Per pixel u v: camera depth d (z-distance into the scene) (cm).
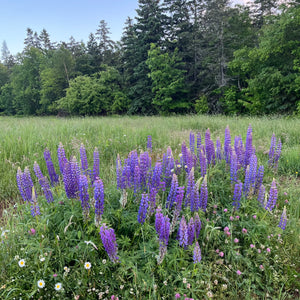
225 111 2197
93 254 240
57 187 329
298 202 370
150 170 328
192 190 281
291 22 1455
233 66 1905
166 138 766
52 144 624
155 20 2748
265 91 1694
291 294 248
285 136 744
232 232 294
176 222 264
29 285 226
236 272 251
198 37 2591
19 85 3856
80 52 3938
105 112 3164
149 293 216
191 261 256
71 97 2955
